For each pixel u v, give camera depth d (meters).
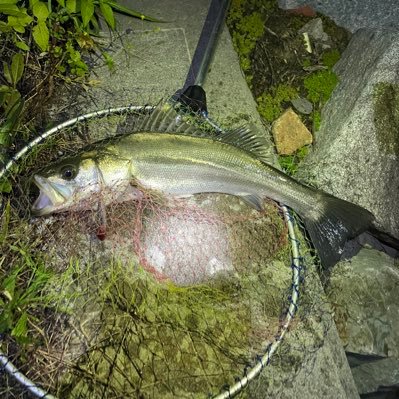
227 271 0.73
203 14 0.95
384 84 0.89
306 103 0.97
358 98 0.89
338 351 0.73
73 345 0.65
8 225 0.68
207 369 0.66
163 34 0.92
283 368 0.68
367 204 0.86
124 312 0.67
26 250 0.66
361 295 0.83
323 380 0.70
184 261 0.72
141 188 0.70
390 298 0.85
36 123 0.79
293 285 0.69
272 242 0.76
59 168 0.66
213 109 0.87
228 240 0.75
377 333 0.82
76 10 0.82
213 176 0.71
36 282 0.63
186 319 0.69
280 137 0.88
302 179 0.86
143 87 0.86
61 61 0.81
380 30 0.96
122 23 0.91
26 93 0.80
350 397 0.70
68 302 0.67
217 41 0.87
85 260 0.70
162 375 0.65
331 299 0.81
